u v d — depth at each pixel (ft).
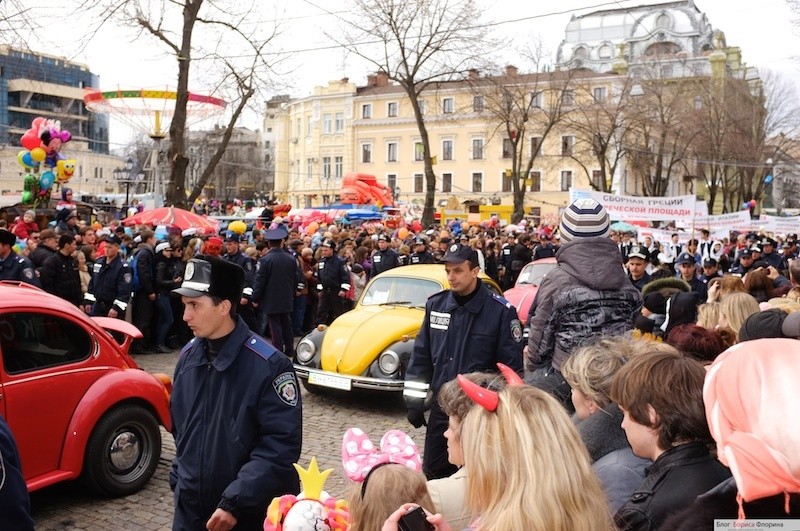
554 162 180.65
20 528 6.44
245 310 36.52
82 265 35.42
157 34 57.21
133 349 35.09
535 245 67.92
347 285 40.47
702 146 146.61
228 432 9.62
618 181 183.73
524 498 5.15
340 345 26.35
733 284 18.67
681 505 6.11
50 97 225.76
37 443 14.90
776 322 9.45
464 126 202.49
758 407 4.65
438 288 29.12
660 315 15.72
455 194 204.23
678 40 229.86
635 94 153.99
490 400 5.65
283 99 84.43
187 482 9.71
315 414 25.76
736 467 4.57
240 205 148.66
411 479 6.66
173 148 57.88
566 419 5.56
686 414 6.39
